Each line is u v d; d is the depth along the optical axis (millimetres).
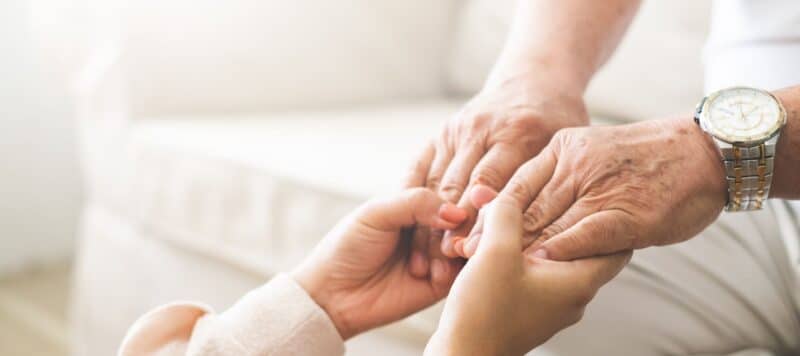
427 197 816
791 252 896
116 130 1388
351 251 825
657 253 901
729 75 936
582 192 770
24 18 2037
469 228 817
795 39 887
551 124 857
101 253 1437
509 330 716
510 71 901
